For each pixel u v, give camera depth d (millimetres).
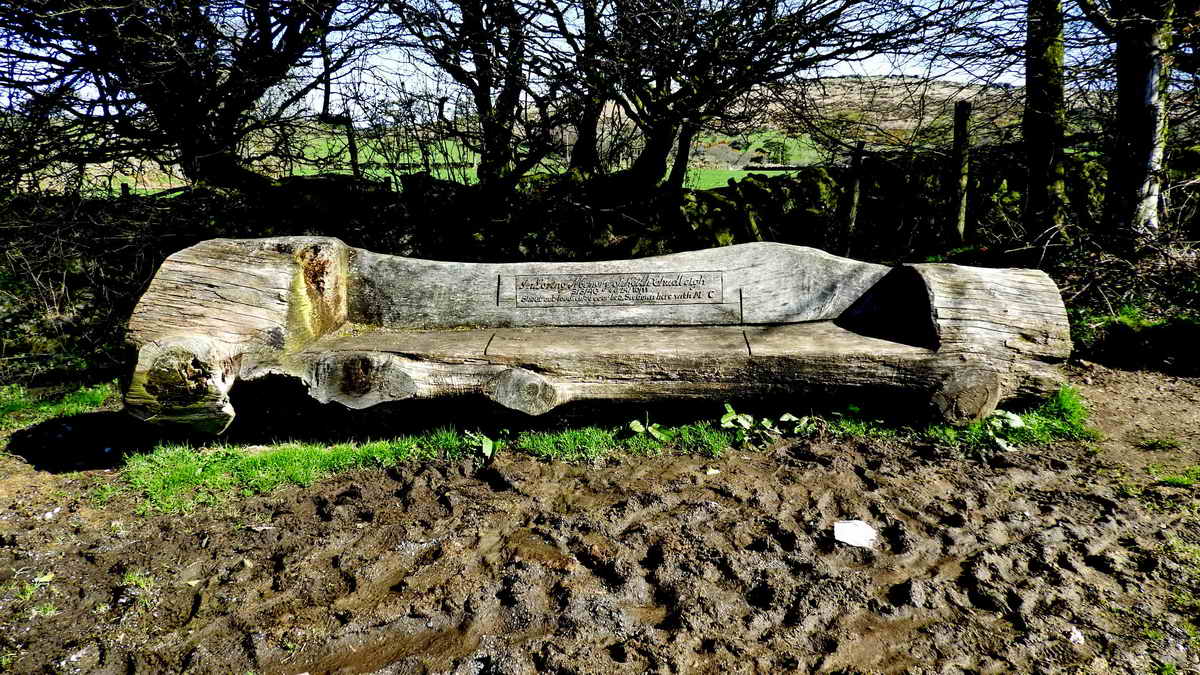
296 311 4043
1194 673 2148
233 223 6555
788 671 2217
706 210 7145
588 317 4586
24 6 5188
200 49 5648
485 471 3666
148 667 2301
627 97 6555
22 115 5711
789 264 4633
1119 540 2908
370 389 3822
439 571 2775
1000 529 2998
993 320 4004
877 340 4152
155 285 3941
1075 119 7125
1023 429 3973
